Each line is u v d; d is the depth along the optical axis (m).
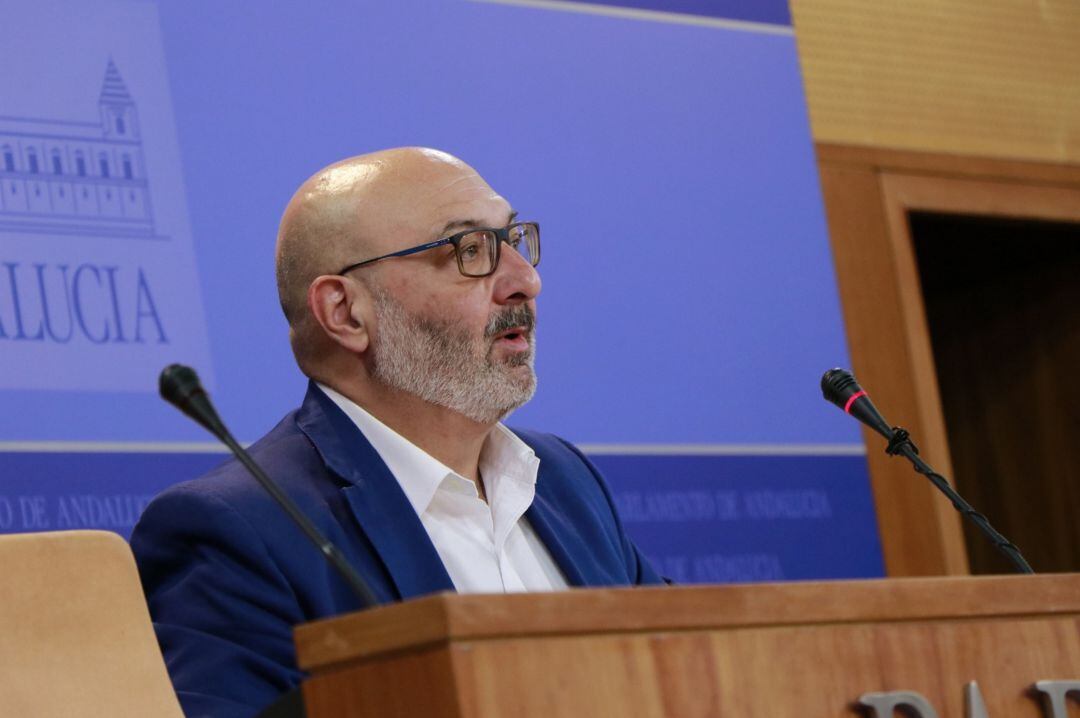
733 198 9.05
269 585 4.70
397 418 5.37
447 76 8.28
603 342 8.38
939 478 4.92
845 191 10.09
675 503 8.36
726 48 9.28
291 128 7.72
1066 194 10.91
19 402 6.67
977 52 10.82
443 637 2.77
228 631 4.64
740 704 3.05
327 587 4.77
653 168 8.81
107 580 4.31
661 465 8.38
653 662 2.97
